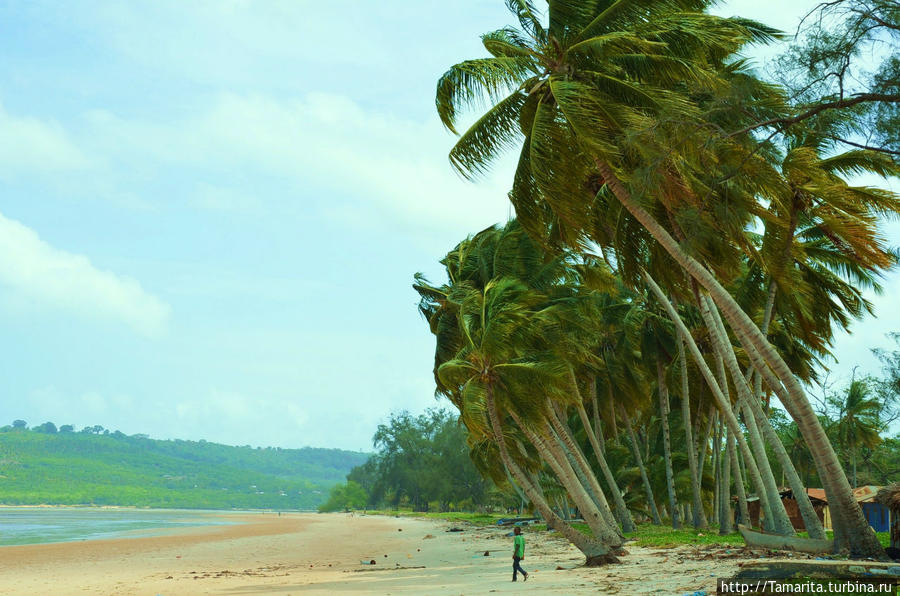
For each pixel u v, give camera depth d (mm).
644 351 40188
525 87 19234
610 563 22406
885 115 10117
